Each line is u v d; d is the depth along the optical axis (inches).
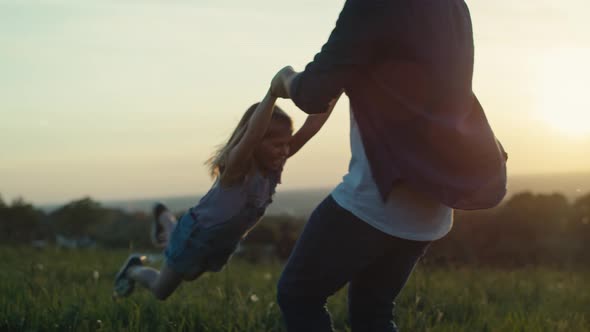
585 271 436.1
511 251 442.9
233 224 143.0
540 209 526.0
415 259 113.7
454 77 97.1
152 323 169.0
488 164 98.5
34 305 177.5
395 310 186.7
